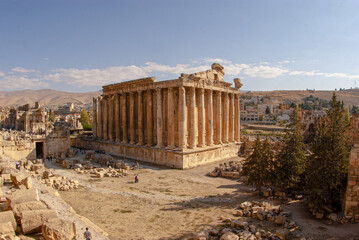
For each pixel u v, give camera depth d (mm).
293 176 32344
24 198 17297
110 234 22578
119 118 72875
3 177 27109
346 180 26531
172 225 24844
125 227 24297
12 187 24453
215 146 60688
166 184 40688
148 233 23016
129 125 71312
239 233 21781
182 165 51812
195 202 31828
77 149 83125
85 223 18891
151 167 54250
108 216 27078
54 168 53281
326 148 26797
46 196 22938
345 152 26625
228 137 69250
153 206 30359
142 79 62438
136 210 28984
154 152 58438
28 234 14695
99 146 78312
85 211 28469
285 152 33625
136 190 37312
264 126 138375
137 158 63438
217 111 63250
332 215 24641
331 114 27906
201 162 56594
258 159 34250
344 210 24984
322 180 26406
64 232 14156
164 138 59938
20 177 24984
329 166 26453
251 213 27219
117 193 35688
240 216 26969
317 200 25906
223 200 32562
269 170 34312
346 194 24047
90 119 161875
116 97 72562
